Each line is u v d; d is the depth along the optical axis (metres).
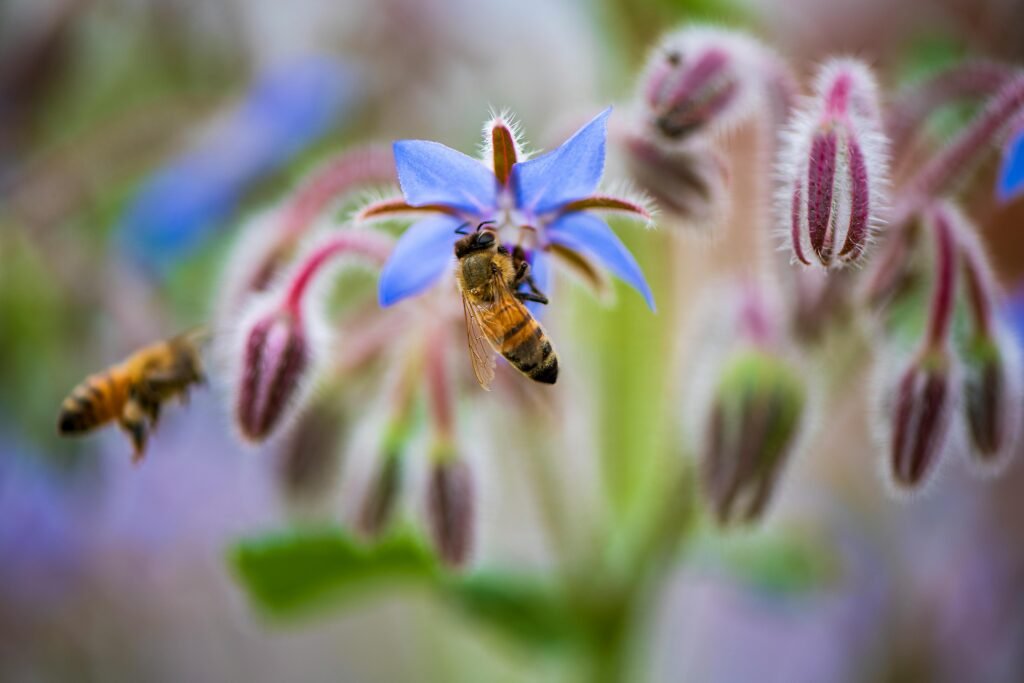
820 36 0.29
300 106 0.28
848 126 0.22
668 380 0.26
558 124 0.23
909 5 0.28
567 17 0.29
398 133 0.29
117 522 0.31
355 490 0.24
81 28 0.28
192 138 0.28
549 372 0.23
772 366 0.24
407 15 0.29
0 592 0.30
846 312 0.23
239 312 0.24
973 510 0.31
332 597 0.26
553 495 0.26
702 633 0.37
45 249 0.28
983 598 0.30
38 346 0.28
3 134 0.28
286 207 0.24
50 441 0.28
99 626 0.31
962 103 0.24
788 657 0.34
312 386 0.23
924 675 0.30
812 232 0.21
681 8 0.26
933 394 0.23
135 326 0.28
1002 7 0.28
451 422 0.24
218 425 0.31
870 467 0.31
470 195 0.21
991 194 0.27
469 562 0.24
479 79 0.29
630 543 0.26
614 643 0.26
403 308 0.25
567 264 0.22
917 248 0.23
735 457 0.24
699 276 0.27
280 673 0.33
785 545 0.29
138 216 0.28
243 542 0.25
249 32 0.29
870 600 0.31
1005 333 0.23
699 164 0.23
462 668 0.32
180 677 0.32
